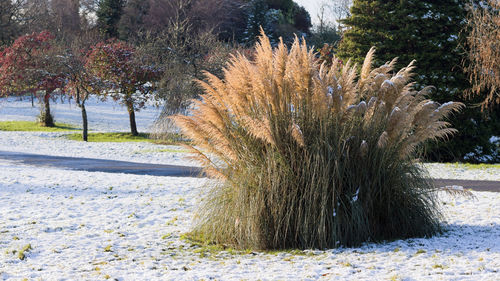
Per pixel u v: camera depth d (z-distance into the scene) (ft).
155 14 172.96
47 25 178.50
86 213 29.66
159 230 24.62
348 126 20.63
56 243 21.61
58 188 40.11
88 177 47.50
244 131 21.12
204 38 109.29
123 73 114.83
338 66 23.65
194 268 17.10
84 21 198.80
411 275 14.75
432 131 21.08
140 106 123.24
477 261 16.12
